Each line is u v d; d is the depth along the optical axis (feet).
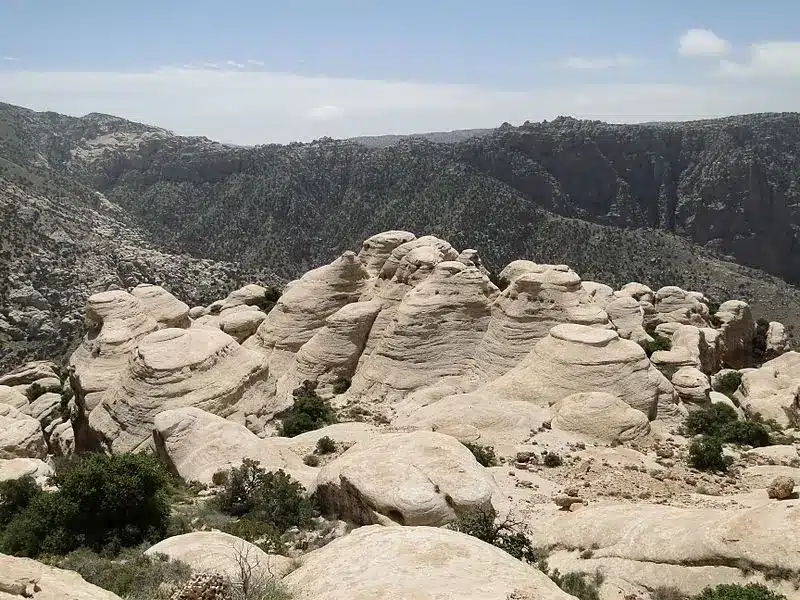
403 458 74.95
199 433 95.04
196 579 46.19
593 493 84.58
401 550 49.93
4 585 43.55
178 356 119.75
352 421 131.23
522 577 46.11
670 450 104.01
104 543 67.87
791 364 183.93
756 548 57.16
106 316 149.48
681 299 258.57
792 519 58.08
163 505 73.05
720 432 116.06
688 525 63.46
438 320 150.51
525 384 123.54
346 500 72.74
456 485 70.38
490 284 160.86
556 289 147.23
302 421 123.44
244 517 74.43
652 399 118.42
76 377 137.39
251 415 120.37
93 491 68.69
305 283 182.29
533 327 145.38
